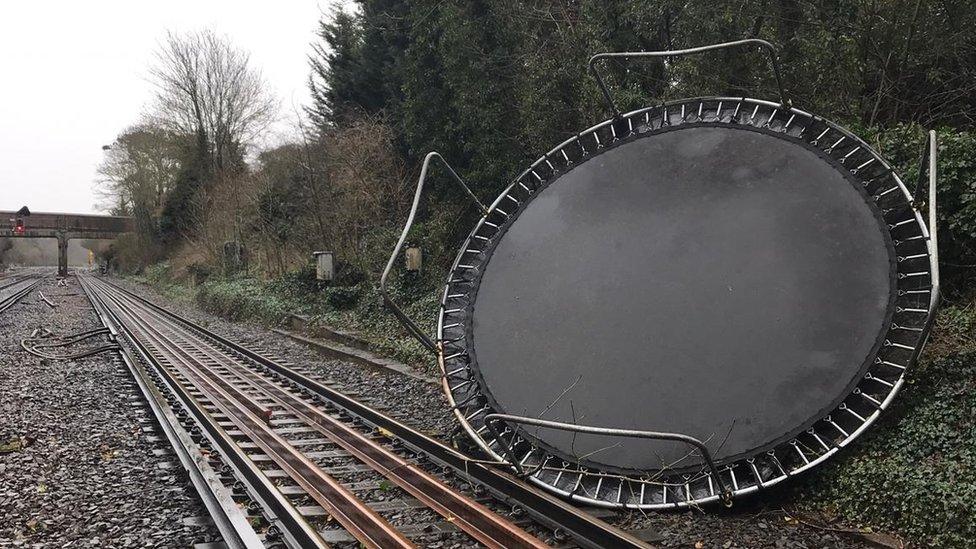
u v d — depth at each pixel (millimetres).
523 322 9055
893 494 6168
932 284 6375
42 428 11148
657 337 7926
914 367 6773
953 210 9086
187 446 9266
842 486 6590
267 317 29000
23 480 8508
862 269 7160
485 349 9219
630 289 8383
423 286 21094
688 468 7113
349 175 27984
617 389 7895
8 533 6816
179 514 7285
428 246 22328
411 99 23172
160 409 11867
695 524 6523
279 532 6355
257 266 42594
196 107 58594
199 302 42219
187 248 64375
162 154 74062
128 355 19172
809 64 13219
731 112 8836
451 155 22328
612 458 7512
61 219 94125
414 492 7613
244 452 9570
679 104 9367
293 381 15406
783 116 8406
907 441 6809
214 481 7582
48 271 131500
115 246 98688
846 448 6891
